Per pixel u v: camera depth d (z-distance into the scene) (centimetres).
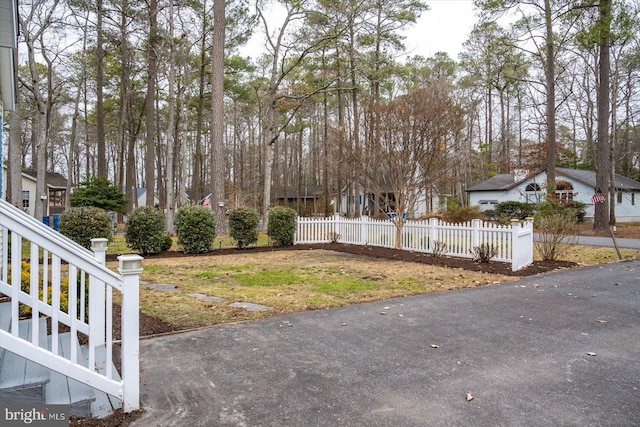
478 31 2050
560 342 424
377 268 946
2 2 414
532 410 283
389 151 1163
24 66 2209
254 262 1058
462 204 2923
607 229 1802
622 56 2275
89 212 1040
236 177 4072
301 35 1977
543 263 964
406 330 468
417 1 2052
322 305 585
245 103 3444
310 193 4328
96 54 2130
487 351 399
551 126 1898
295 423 268
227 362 373
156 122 3497
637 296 633
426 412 281
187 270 918
